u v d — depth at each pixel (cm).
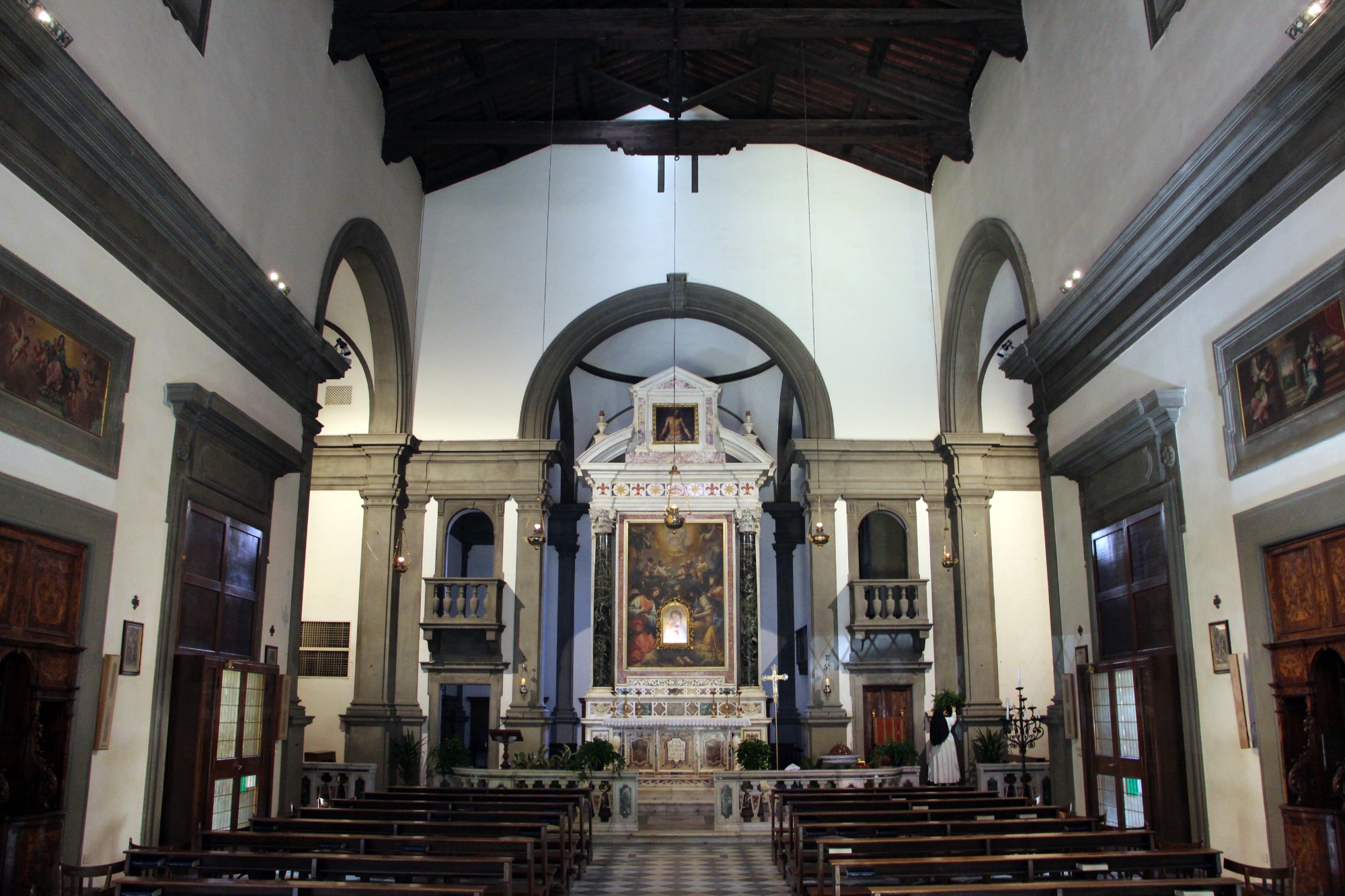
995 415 1711
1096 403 1116
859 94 1575
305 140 1211
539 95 1661
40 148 696
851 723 1602
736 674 1739
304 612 1611
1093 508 1139
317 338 1195
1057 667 1291
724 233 1758
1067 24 1162
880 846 737
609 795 1341
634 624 1777
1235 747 841
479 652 1611
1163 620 972
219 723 974
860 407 1705
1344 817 702
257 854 676
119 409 811
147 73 834
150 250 848
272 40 1109
